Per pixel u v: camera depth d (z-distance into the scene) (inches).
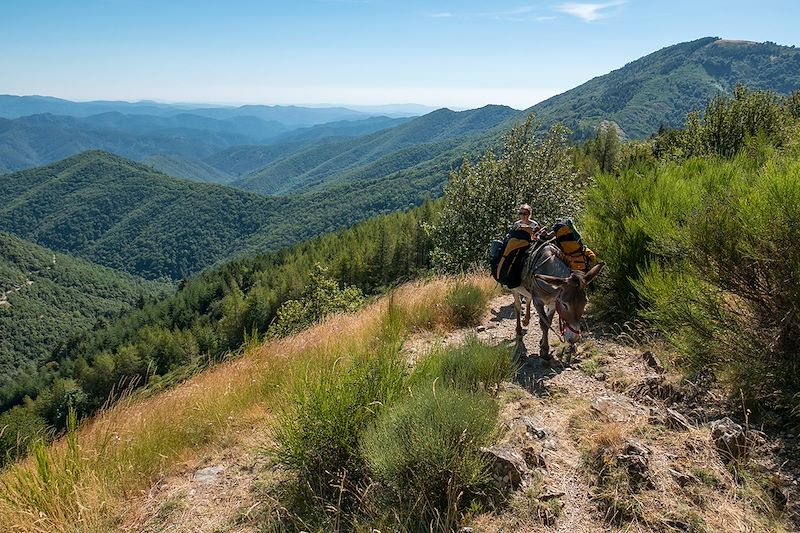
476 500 140.2
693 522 122.7
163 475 186.5
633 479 138.0
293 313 1228.5
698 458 146.5
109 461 186.4
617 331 283.9
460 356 229.5
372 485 147.4
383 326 340.2
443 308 383.2
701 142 708.7
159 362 3041.3
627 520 126.9
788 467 138.8
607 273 307.9
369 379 183.0
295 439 160.9
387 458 141.9
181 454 199.8
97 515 153.8
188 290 4975.4
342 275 3366.1
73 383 2385.6
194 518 155.4
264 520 147.9
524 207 282.2
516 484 142.2
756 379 172.2
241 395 248.1
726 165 277.1
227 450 201.0
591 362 243.9
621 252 297.4
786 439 150.6
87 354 4082.2
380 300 496.4
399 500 141.1
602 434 159.9
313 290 1362.0
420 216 3376.0
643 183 341.4
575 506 135.0
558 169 599.8
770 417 162.4
